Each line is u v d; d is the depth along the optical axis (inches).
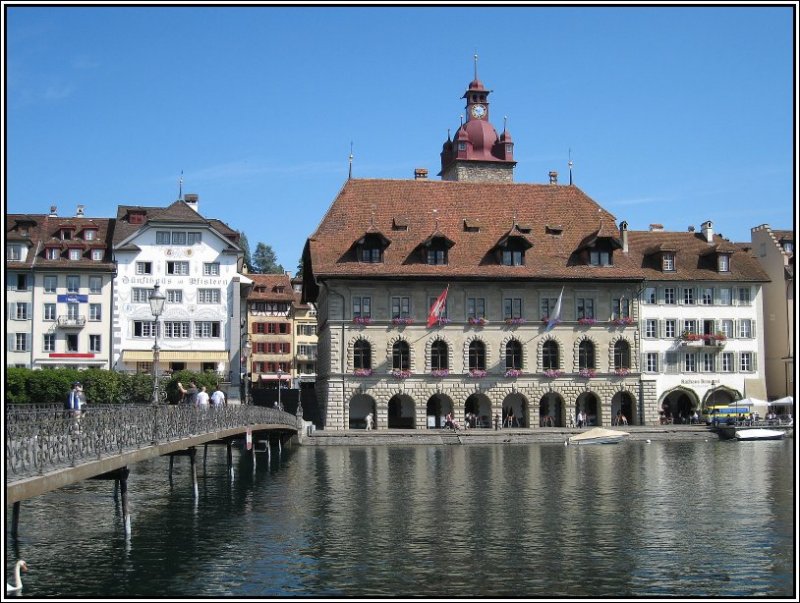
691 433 3550.7
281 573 1253.7
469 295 3794.3
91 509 1737.2
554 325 3757.4
